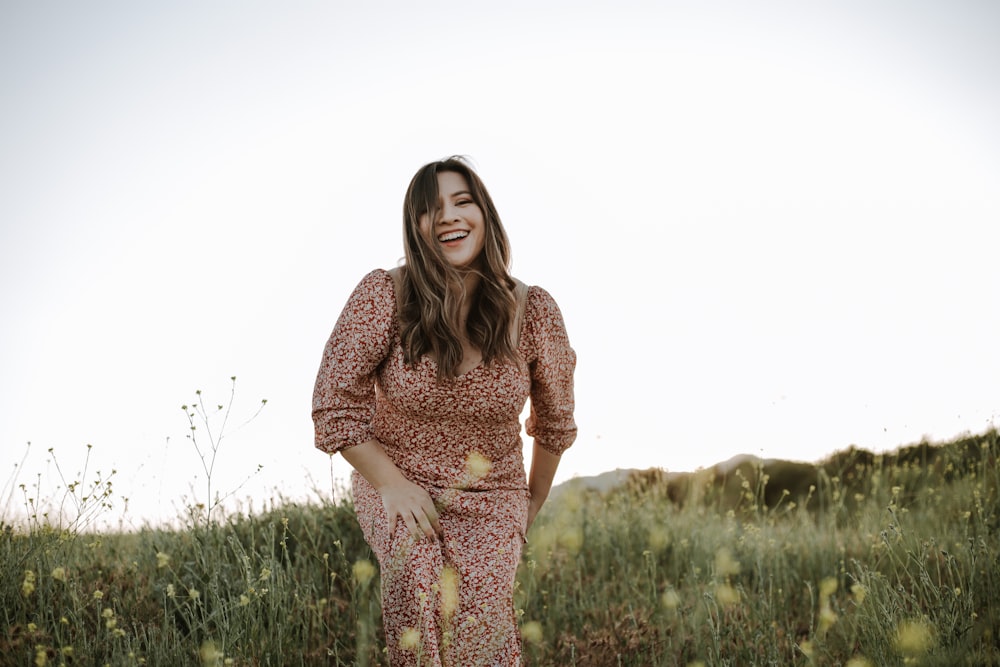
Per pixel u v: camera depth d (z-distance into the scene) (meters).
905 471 5.02
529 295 2.99
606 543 4.43
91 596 2.96
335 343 2.78
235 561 3.42
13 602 2.74
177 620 3.07
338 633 3.19
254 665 2.76
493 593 2.68
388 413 2.88
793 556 4.39
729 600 3.31
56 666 2.48
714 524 4.90
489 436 2.86
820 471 5.26
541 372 3.00
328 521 3.89
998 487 4.28
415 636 2.44
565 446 3.16
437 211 2.78
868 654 2.79
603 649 3.26
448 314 2.73
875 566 3.43
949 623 2.82
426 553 2.63
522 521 2.91
